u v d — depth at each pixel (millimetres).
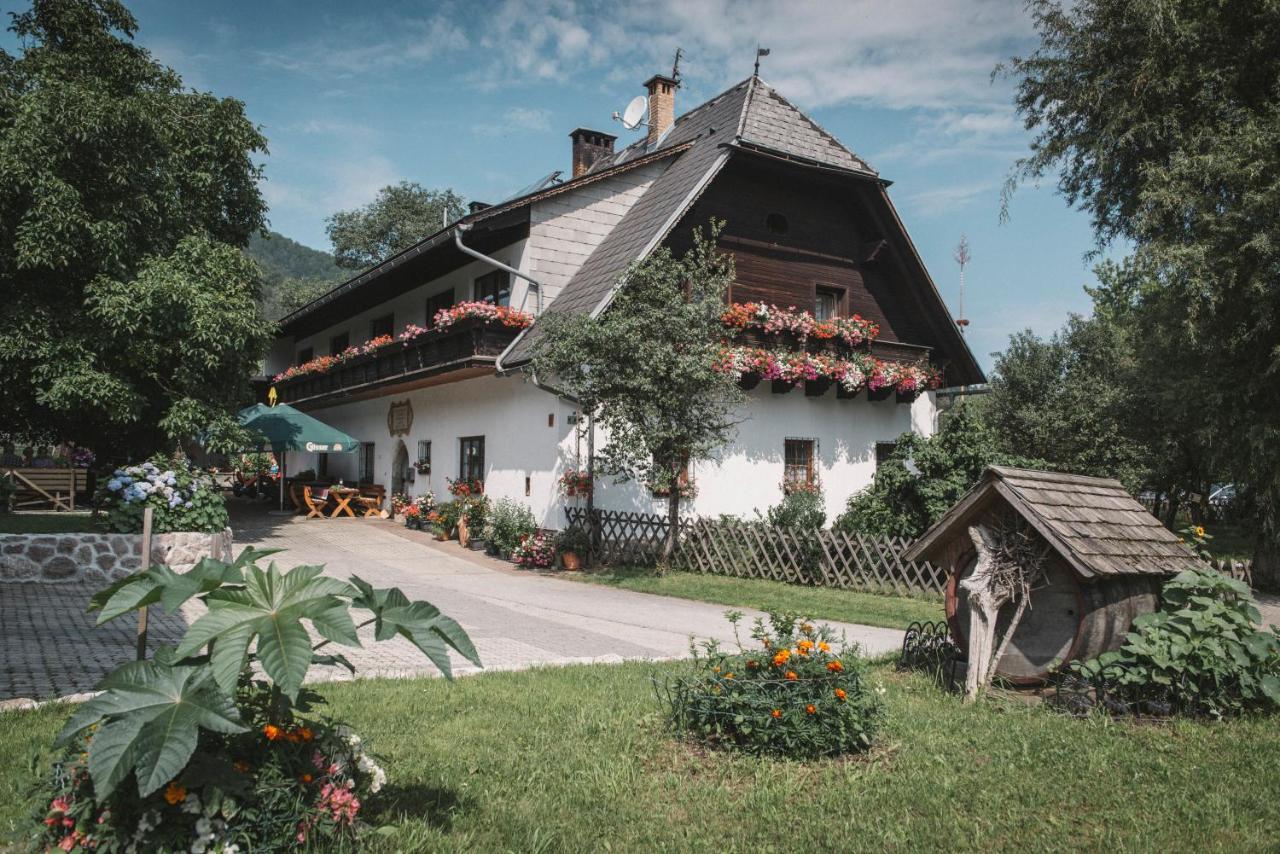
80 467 24844
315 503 22328
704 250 14625
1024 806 4422
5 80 14500
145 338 14672
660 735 5434
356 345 26562
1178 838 4039
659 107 22922
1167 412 16000
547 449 16188
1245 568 11672
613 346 13188
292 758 3426
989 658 6527
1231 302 14156
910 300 20156
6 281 14094
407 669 7316
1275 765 4941
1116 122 15109
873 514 14617
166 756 2760
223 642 2990
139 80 16750
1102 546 6352
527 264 17938
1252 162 13547
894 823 4172
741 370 16172
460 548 17422
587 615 10828
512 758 4984
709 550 14594
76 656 7246
